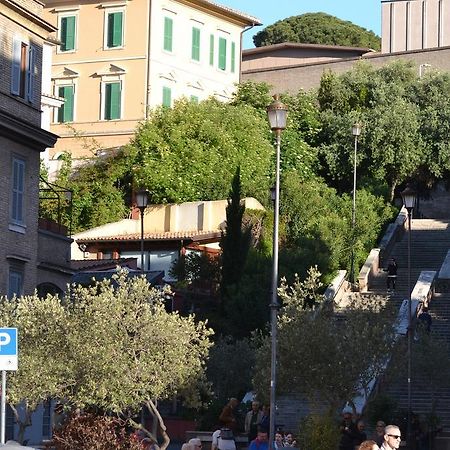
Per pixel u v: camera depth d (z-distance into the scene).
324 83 89.81
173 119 79.50
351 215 77.50
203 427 49.50
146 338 34.62
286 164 82.69
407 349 48.41
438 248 78.75
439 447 49.38
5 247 45.91
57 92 89.25
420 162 86.44
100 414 36.47
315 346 42.88
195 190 77.12
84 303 35.19
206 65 92.00
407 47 104.25
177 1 89.56
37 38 48.94
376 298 46.75
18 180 46.97
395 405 49.75
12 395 34.22
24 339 34.81
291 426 51.44
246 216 72.56
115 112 87.50
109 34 88.56
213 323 60.66
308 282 45.38
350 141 85.38
